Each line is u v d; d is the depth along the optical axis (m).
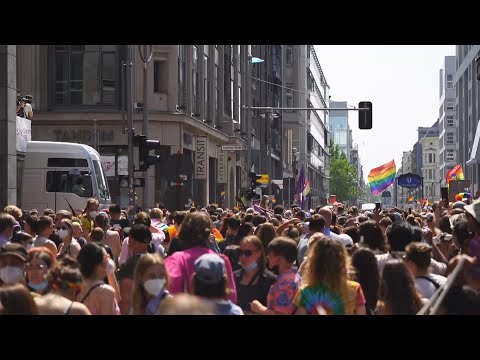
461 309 6.22
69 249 11.37
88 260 7.25
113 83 43.12
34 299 5.75
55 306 5.81
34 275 6.96
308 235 12.18
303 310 6.33
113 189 40.53
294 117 110.75
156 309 6.29
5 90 23.45
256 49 75.31
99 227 12.53
